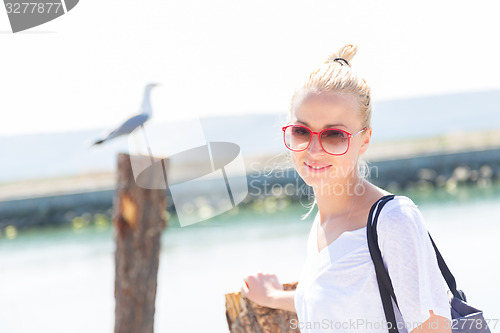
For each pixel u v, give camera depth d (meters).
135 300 5.24
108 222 29.16
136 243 5.20
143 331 5.26
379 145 42.00
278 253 17.58
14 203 29.64
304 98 2.22
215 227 22.44
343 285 2.16
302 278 2.39
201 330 11.07
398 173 32.66
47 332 12.34
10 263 20.70
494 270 13.36
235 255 17.77
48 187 36.00
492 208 23.20
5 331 12.56
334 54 2.33
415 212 2.07
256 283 2.74
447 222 20.56
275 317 2.72
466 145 37.75
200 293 13.81
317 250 2.35
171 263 17.30
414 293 1.97
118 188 5.17
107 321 12.94
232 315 2.81
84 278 17.30
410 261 1.99
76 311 13.84
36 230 28.95
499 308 10.56
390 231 2.02
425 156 32.91
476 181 31.94
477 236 17.53
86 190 30.56
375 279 2.10
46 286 16.61
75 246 23.45
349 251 2.16
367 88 2.25
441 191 30.66
